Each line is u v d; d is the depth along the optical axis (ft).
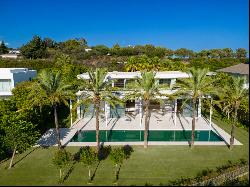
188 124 124.06
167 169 76.59
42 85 87.15
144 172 74.95
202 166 76.69
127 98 97.81
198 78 88.89
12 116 92.17
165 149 93.50
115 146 96.94
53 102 88.69
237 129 84.12
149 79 92.12
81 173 74.90
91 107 134.62
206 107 135.64
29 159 85.81
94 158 72.28
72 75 171.94
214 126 120.06
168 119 132.05
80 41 404.98
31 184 34.63
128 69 199.52
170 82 144.87
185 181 51.57
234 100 74.38
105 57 308.60
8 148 86.17
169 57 308.60
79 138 107.24
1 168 78.59
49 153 90.94
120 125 123.03
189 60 271.69
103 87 88.79
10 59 275.80
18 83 139.03
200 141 101.09
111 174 73.97
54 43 386.93
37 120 113.70
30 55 302.45
